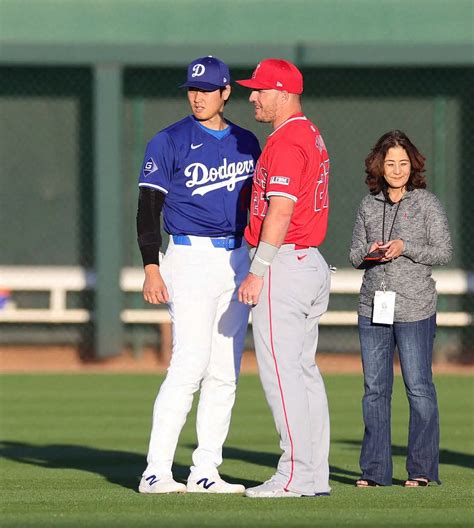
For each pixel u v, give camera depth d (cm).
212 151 2434
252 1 5925
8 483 2677
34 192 6397
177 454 3281
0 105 6362
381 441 2589
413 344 2550
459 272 6188
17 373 5516
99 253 5922
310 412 2398
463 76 6288
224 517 2130
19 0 5897
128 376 5400
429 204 2569
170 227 2458
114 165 5894
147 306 6294
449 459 3133
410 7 5919
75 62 5869
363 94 6325
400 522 2088
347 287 6041
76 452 3297
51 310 6091
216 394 2495
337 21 5931
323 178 2336
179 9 5916
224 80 2434
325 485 2414
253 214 2336
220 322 2470
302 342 2338
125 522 2088
